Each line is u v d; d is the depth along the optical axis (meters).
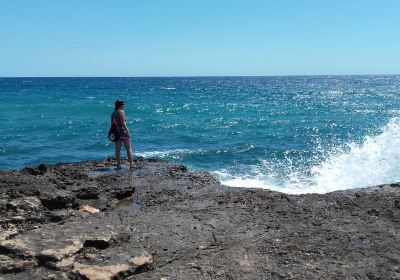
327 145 21.67
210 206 8.04
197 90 95.00
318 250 5.84
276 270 5.31
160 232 6.61
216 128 29.33
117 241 6.19
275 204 8.02
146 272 5.38
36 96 60.94
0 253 5.57
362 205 7.84
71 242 5.85
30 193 8.26
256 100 61.03
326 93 83.25
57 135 25.11
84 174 10.62
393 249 5.81
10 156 19.42
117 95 69.44
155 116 36.91
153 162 12.58
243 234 6.55
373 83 151.62
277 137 25.12
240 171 15.66
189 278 5.16
